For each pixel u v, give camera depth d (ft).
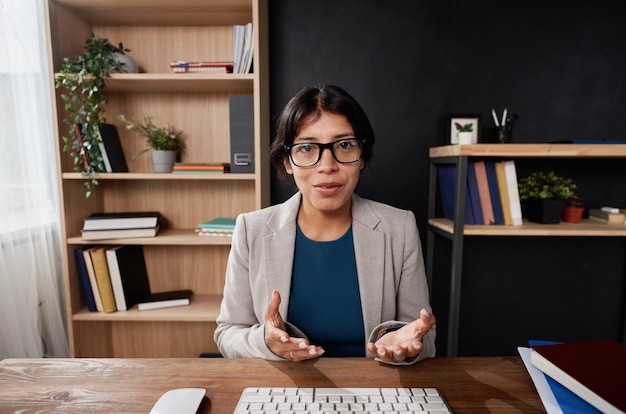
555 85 5.81
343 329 3.04
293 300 3.06
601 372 1.89
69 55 5.09
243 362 2.25
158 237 5.23
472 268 6.16
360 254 3.05
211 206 6.01
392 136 5.93
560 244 6.11
